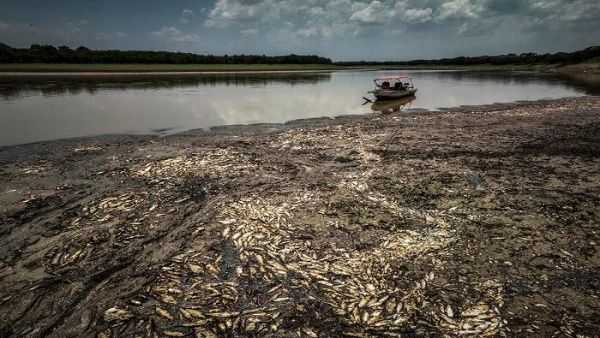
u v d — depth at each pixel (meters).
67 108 32.28
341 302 7.01
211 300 7.09
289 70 117.19
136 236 9.57
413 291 7.34
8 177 14.13
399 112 31.16
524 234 9.59
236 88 54.56
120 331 6.35
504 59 160.88
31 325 6.61
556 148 18.03
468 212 10.92
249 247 8.88
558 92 47.69
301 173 14.59
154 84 58.69
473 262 8.38
